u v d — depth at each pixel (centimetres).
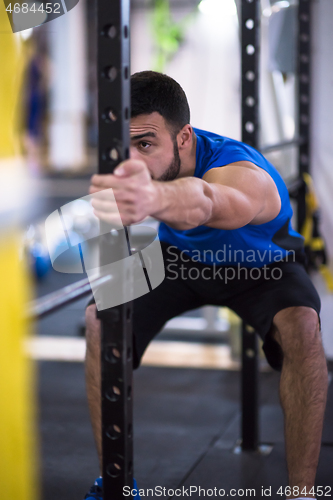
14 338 73
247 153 189
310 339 184
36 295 512
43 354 407
